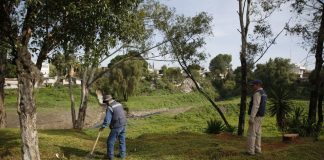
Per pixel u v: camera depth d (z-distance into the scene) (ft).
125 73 197.47
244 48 60.13
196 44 68.64
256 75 193.06
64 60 32.73
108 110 32.68
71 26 30.42
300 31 60.23
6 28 29.40
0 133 48.21
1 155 35.06
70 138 43.50
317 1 58.08
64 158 34.27
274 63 191.01
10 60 37.73
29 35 30.40
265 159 32.60
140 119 140.15
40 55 32.32
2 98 59.16
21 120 29.91
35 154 30.14
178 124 123.44
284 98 55.06
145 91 237.04
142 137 53.88
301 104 138.41
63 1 28.07
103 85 178.91
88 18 28.86
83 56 31.48
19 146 37.93
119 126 33.04
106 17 29.01
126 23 31.04
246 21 60.23
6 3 29.12
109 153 32.99
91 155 33.94
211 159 33.63
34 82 30.35
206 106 154.81
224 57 301.02
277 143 42.68
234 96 230.68
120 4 29.32
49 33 31.76
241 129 59.52
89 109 164.45
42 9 29.48
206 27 67.92
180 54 68.74
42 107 165.58
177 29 68.13
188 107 194.39
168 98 219.41
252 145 33.42
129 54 70.28
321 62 59.11
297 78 185.78
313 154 36.19
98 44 30.83
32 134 30.04
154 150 38.68
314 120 53.72
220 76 267.59
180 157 34.73
